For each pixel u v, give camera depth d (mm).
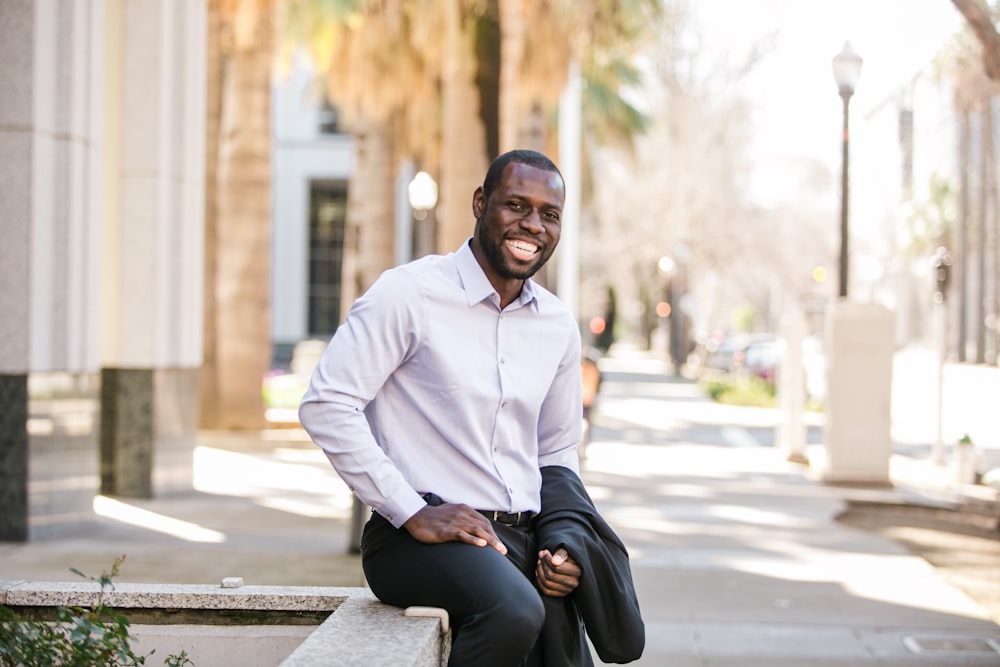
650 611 6770
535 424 3152
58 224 8125
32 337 7809
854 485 12859
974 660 5758
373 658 2457
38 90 7805
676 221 39250
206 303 17578
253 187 17578
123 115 10430
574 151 19984
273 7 17734
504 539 3004
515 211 2996
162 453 10742
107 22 10438
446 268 3047
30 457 7832
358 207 22438
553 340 3150
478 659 2668
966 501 11773
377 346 2895
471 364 2986
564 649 2994
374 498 2846
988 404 29109
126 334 10469
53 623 3113
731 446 17797
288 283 48000
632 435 19703
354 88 22172
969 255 61594
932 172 61969
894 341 12914
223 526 9078
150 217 10445
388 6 21125
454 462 3006
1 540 7836
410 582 2857
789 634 6254
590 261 49969
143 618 3125
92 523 8820
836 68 14578
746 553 8680
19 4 7770
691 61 35938
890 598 7168
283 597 3113
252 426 17531
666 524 10031
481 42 17688
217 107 17922
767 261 46844
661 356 75438
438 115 25281
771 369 36906
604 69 30906
